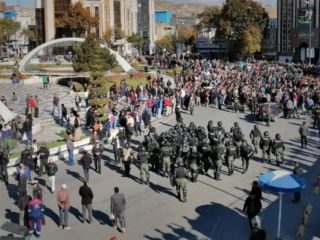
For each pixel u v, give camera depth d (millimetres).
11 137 30781
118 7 135000
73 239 17359
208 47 130375
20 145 30969
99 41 66438
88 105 38938
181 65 79438
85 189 18594
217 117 41875
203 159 24938
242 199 21422
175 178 21531
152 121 40156
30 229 17531
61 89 58562
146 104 38938
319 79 55000
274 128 37594
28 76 65938
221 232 17828
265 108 39312
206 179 24359
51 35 114625
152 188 23047
